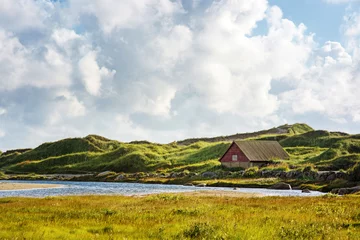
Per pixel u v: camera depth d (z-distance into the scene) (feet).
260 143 361.92
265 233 48.39
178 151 587.68
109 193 187.93
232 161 348.59
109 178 389.80
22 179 453.58
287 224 56.49
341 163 275.39
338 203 97.25
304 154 408.67
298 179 234.58
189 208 83.20
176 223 58.23
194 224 51.75
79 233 49.32
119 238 45.03
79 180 412.16
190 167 378.12
